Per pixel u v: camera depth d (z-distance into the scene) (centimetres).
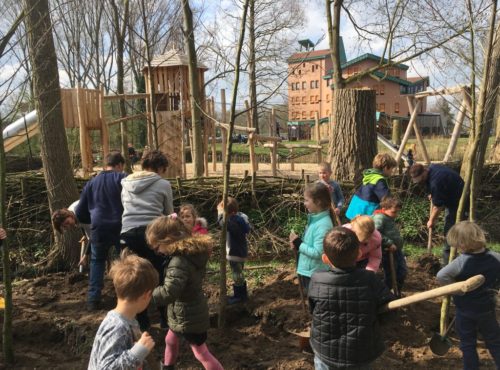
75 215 506
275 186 772
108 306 497
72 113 915
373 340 280
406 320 443
